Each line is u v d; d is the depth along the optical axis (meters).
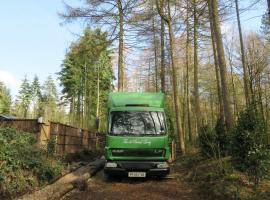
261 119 9.70
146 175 12.95
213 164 12.48
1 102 67.06
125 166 12.91
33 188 11.05
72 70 50.62
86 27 24.48
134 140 13.07
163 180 13.55
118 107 13.81
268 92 34.97
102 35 24.50
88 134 28.33
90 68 49.41
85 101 50.94
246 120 9.77
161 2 22.34
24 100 79.12
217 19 14.82
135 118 13.55
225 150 13.77
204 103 51.94
